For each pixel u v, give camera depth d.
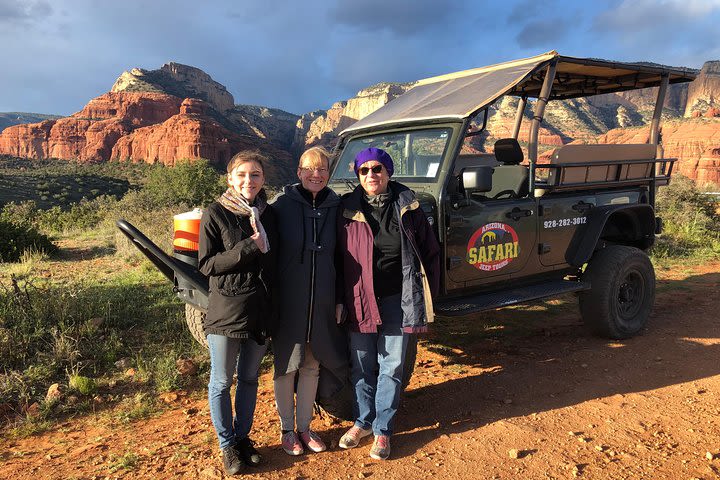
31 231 11.16
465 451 3.31
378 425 3.26
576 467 3.08
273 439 3.52
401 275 3.24
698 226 13.38
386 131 5.10
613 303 5.42
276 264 3.06
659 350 5.21
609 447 3.33
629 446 3.34
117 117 183.50
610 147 5.50
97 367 4.70
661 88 6.15
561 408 3.93
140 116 185.88
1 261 10.13
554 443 3.39
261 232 2.83
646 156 5.99
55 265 9.79
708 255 10.66
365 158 3.11
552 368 4.77
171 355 4.81
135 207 17.80
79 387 4.19
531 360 5.00
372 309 3.16
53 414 3.91
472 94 4.68
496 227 4.68
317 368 3.31
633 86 6.74
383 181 3.15
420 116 4.76
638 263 5.59
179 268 3.59
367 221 3.16
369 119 5.55
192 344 5.18
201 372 4.66
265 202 3.05
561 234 5.27
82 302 6.01
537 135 4.92
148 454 3.31
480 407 3.97
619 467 3.09
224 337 2.99
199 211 4.00
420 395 4.23
